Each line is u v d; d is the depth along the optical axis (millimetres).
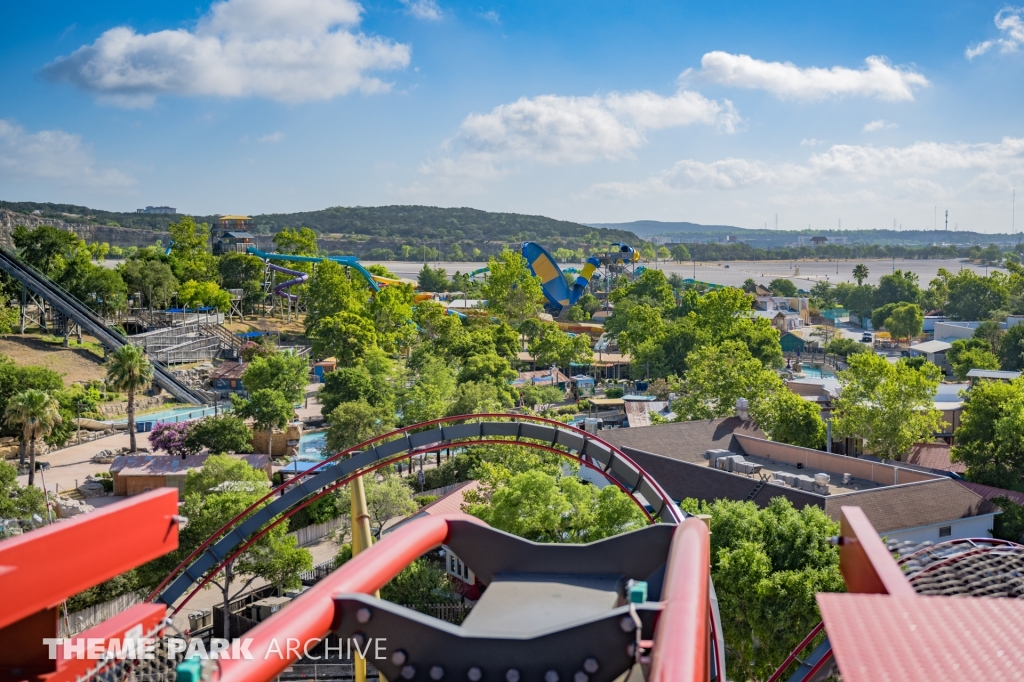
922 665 6262
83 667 9023
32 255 197750
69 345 163625
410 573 55719
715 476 64500
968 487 67562
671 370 171250
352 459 36156
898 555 15805
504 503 53719
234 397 126625
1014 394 84062
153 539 9359
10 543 7965
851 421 90875
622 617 8469
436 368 138750
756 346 176375
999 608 7188
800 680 14383
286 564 59312
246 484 73688
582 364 187125
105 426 126875
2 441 113625
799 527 44156
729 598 42531
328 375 126000
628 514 51000
